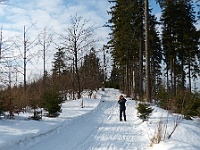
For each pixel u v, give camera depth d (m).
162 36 30.42
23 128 9.40
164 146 7.95
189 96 15.17
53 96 14.10
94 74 41.06
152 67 37.03
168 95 17.25
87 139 9.58
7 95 11.78
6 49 13.09
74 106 22.03
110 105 25.05
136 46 28.09
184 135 9.86
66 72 33.34
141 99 20.61
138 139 9.90
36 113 12.35
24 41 20.73
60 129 10.74
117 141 9.45
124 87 45.66
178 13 28.84
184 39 29.12
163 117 13.11
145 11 18.25
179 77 32.41
